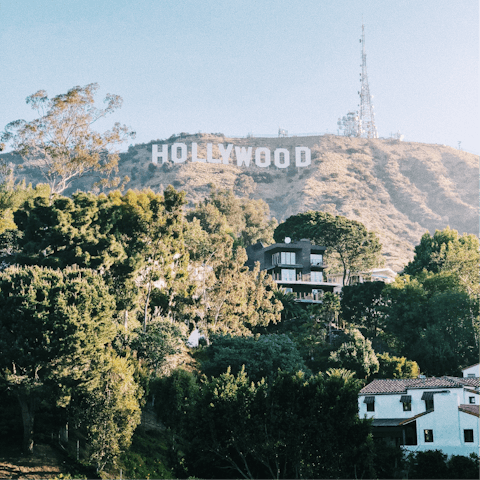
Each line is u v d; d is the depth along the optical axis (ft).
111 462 175.11
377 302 374.02
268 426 154.81
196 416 160.56
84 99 346.33
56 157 341.41
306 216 485.97
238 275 321.93
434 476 181.68
